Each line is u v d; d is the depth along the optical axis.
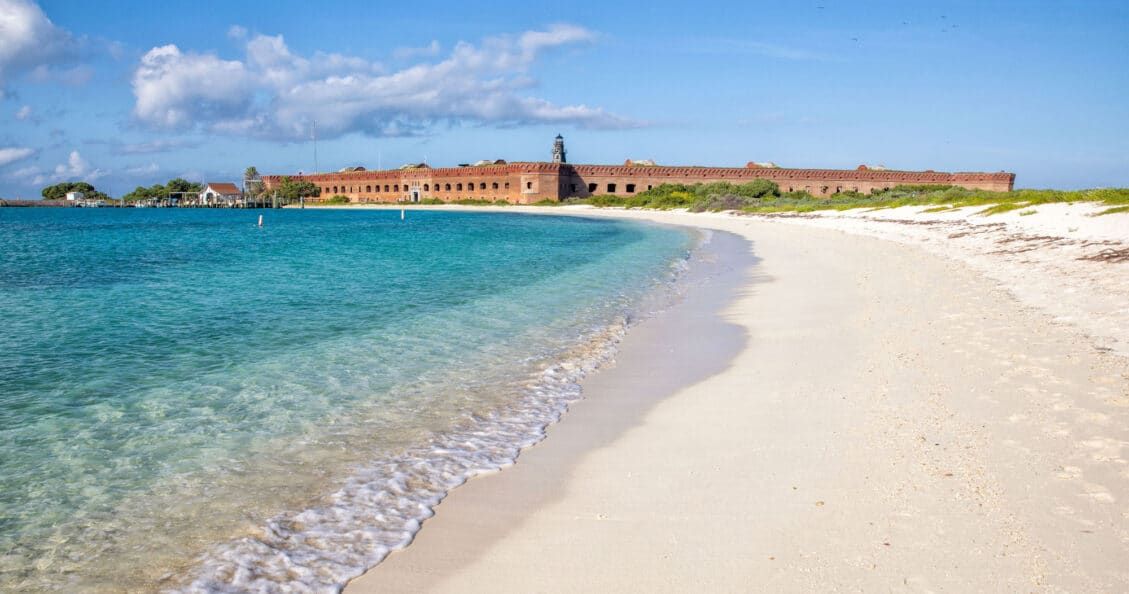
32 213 125.19
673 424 7.31
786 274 20.03
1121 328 9.75
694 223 58.75
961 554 4.32
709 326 12.73
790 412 7.38
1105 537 4.41
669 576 4.30
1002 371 8.11
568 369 9.91
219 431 7.43
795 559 4.40
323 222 74.88
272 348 11.45
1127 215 24.61
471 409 8.13
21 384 9.27
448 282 20.27
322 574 4.58
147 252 34.03
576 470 6.18
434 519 5.32
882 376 8.44
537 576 4.41
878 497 5.18
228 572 4.64
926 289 14.98
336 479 6.14
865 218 47.97
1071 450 5.73
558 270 23.31
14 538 5.12
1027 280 15.08
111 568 4.73
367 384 9.25
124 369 10.09
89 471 6.37
